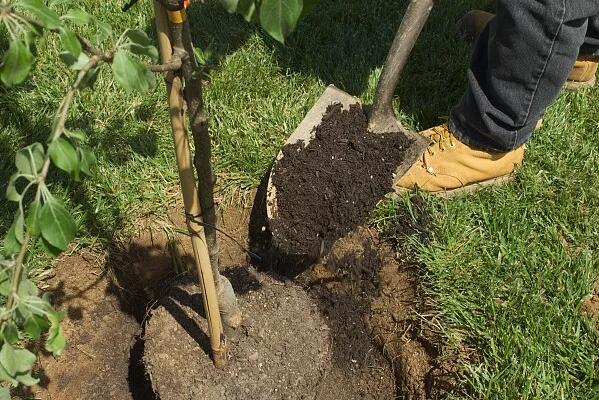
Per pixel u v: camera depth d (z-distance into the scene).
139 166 2.31
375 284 2.18
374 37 2.81
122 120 2.38
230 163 2.37
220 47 2.65
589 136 2.47
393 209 2.23
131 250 2.21
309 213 2.11
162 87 2.48
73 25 2.51
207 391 1.88
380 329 2.14
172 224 2.26
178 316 1.99
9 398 1.07
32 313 0.96
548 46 1.91
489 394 1.80
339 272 2.20
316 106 2.27
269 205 2.13
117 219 2.20
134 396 2.10
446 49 2.76
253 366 1.93
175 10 1.07
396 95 2.59
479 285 2.04
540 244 2.14
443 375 1.92
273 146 2.41
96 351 2.12
